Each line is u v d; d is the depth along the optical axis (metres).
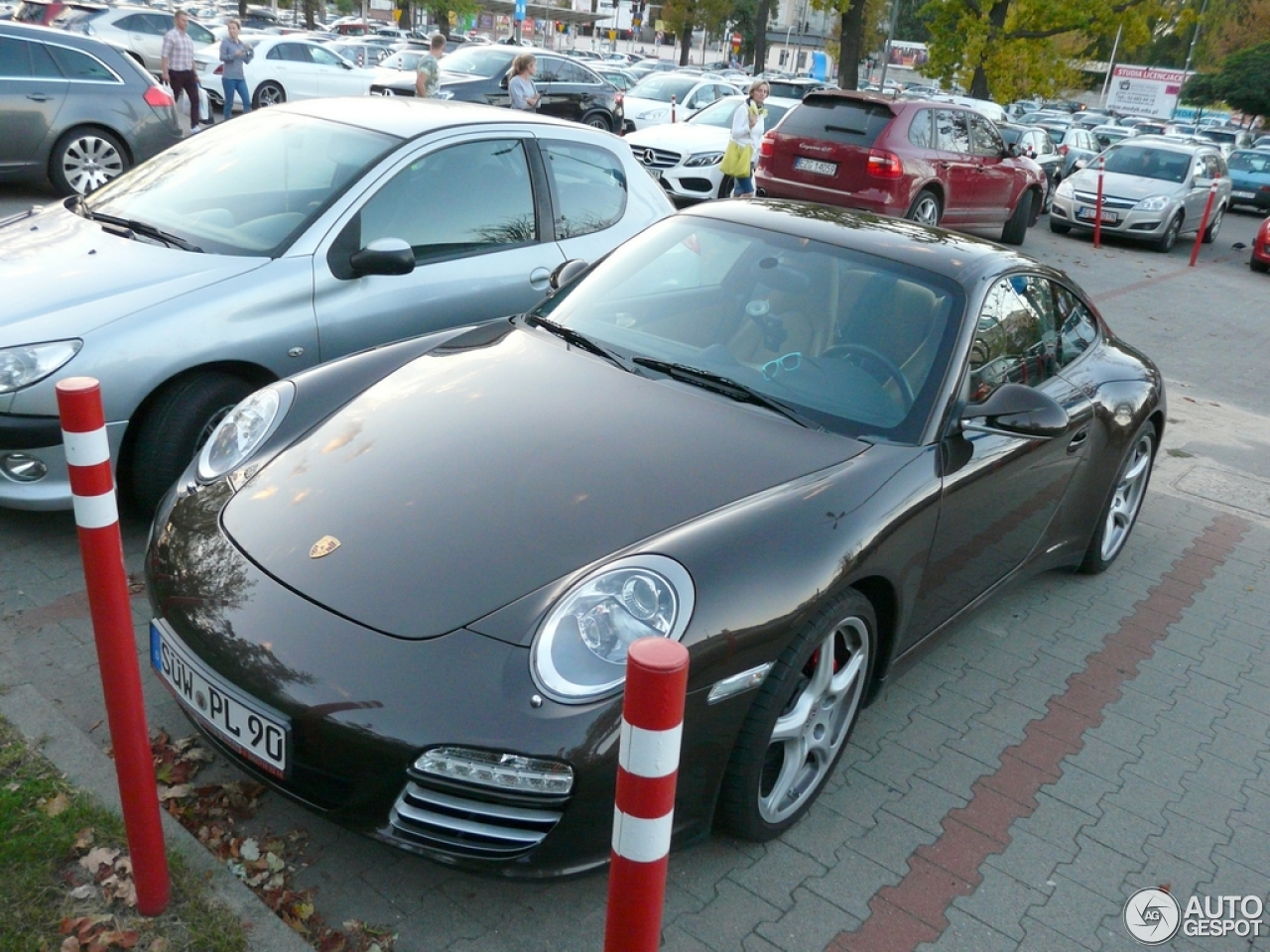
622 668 2.26
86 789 2.59
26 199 9.80
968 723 3.56
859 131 11.96
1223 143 43.19
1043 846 2.99
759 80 12.52
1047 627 4.35
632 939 1.52
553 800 2.20
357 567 2.45
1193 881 2.94
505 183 5.06
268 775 2.35
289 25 49.03
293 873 2.52
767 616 2.45
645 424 2.99
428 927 2.42
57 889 2.31
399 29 59.72
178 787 2.71
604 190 5.57
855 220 3.99
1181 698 3.92
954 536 3.23
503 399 3.08
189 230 4.41
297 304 4.20
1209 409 8.07
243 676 2.33
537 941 2.41
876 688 3.13
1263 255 15.62
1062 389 4.01
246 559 2.53
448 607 2.34
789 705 2.69
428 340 3.58
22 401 3.60
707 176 13.12
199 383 3.95
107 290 3.93
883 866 2.81
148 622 3.47
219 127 5.15
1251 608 4.79
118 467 3.87
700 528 2.55
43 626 3.40
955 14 29.42
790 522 2.63
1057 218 16.88
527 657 2.25
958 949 2.57
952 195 12.83
